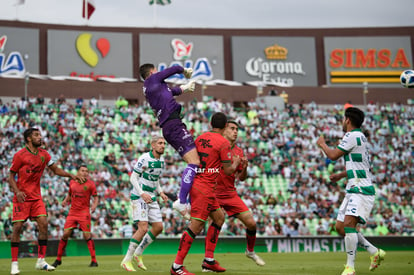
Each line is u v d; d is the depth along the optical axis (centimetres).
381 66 5769
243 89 5278
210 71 5488
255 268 1329
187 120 4434
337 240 2708
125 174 3672
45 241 1323
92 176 3484
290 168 3962
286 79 5625
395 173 4116
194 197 1027
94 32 5322
